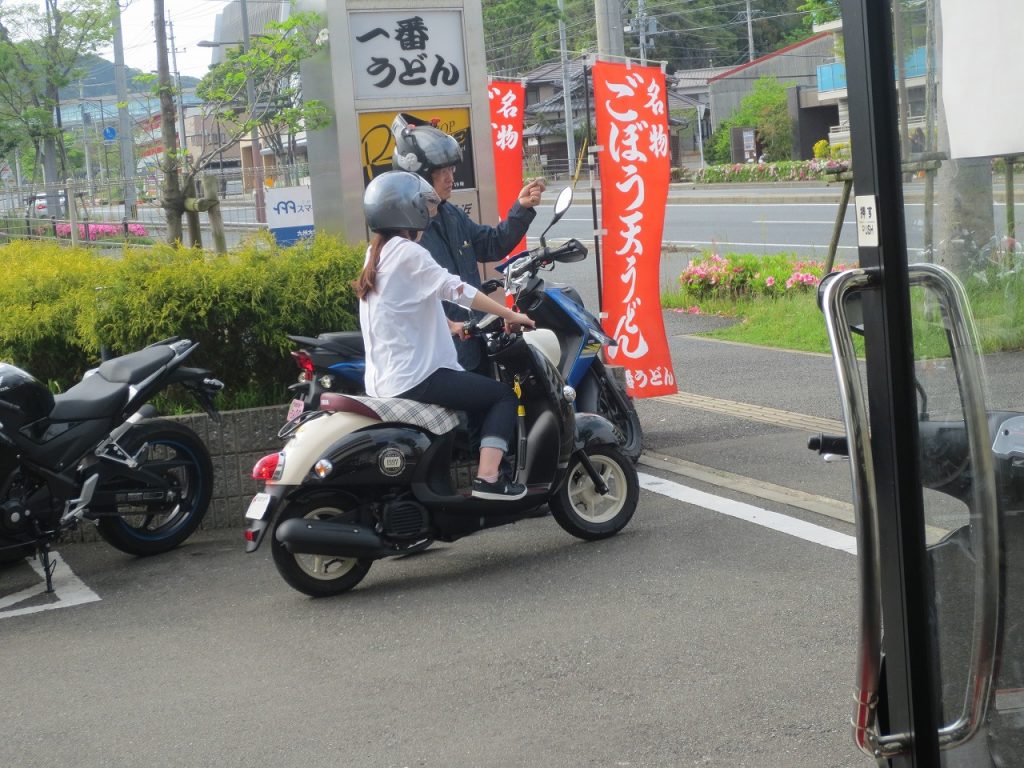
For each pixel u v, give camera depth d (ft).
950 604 6.56
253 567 19.69
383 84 27.07
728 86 203.72
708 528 19.72
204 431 21.88
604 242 27.99
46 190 55.77
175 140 30.94
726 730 12.51
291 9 29.94
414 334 17.54
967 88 6.24
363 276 17.60
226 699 14.28
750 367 34.53
